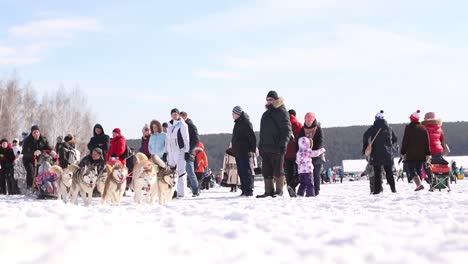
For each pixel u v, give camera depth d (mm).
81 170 11312
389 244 4383
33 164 15266
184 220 6312
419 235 4852
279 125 12172
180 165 13602
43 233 4441
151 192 11023
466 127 107375
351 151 97750
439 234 4895
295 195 12852
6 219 5676
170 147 13688
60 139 16891
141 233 4934
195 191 13969
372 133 12828
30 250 3826
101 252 3803
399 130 96312
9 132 55312
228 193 16531
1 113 55469
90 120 66375
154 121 14172
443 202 8695
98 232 4781
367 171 14250
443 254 3863
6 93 56750
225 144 95562
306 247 4305
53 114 62625
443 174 13047
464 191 13336
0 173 17469
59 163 15133
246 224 5957
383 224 5668
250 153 13055
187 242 4441
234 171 18109
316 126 13039
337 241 4559
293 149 13344
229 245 4395
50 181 13773
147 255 3842
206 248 4207
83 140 64188
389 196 10703
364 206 8500
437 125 13656
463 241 4406
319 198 11055
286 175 13477
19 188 17422
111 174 10977
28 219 5766
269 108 12297
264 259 3848
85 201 11281
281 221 6129
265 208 8359
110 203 11164
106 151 14562
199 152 19219
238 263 3688
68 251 3730
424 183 20031
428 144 13008
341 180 51438
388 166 12773
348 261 3734
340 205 8688
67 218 5977
